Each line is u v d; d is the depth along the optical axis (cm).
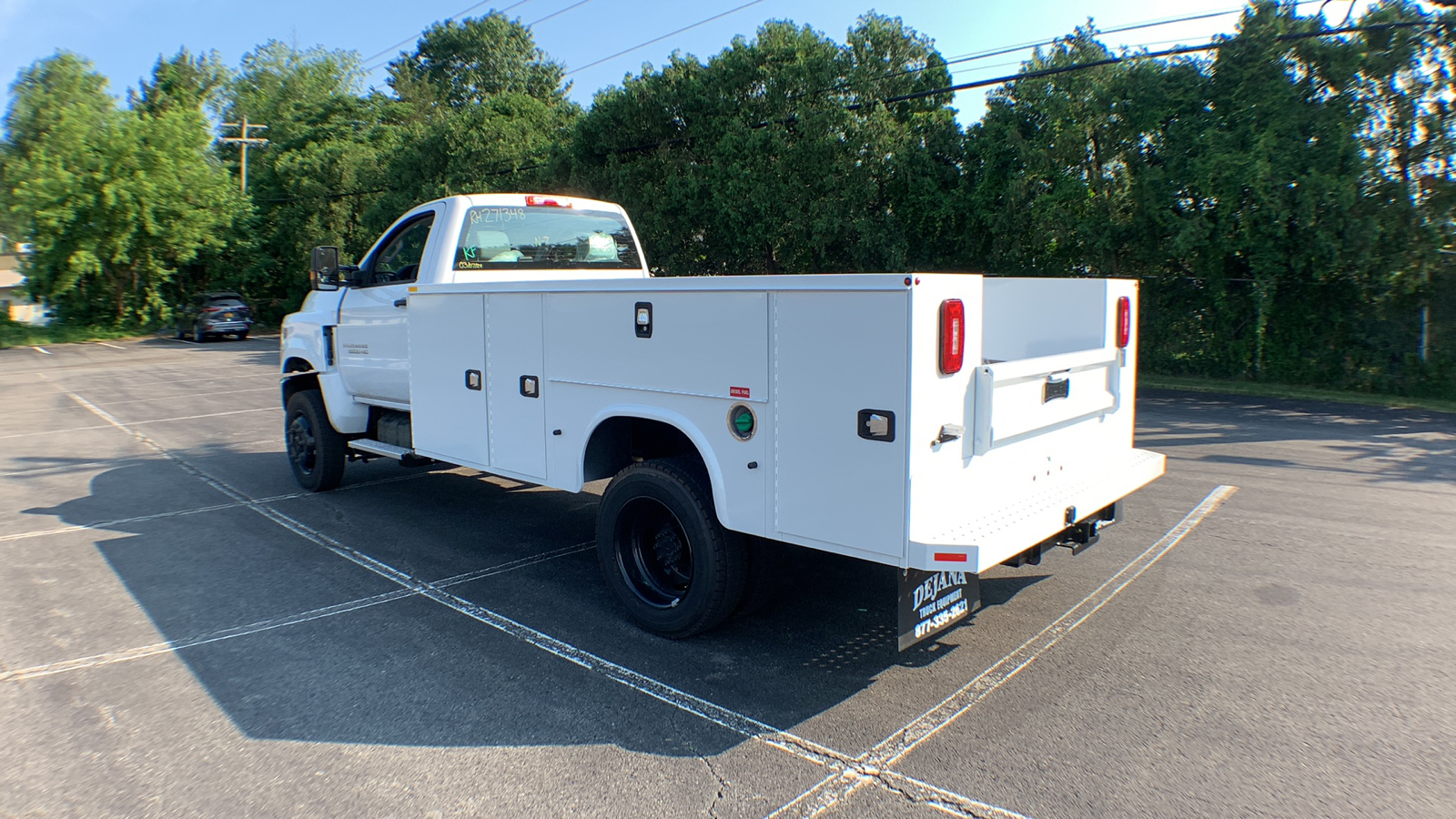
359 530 696
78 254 3725
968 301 362
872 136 1920
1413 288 1537
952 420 361
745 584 450
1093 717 377
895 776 335
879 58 2036
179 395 1689
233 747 364
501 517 732
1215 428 1156
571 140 2455
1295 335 1661
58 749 364
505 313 529
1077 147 1714
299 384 848
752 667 434
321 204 4284
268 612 520
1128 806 312
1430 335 1528
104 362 2564
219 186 4231
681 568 473
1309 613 490
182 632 489
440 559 619
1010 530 363
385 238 700
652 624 470
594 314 470
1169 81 1631
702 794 325
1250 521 677
